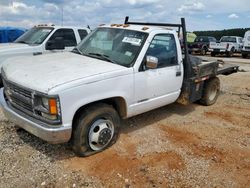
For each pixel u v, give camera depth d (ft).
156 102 16.70
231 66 25.90
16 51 24.85
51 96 11.40
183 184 11.94
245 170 13.32
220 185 12.03
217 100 25.34
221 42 78.48
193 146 15.47
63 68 13.47
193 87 19.93
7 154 13.48
